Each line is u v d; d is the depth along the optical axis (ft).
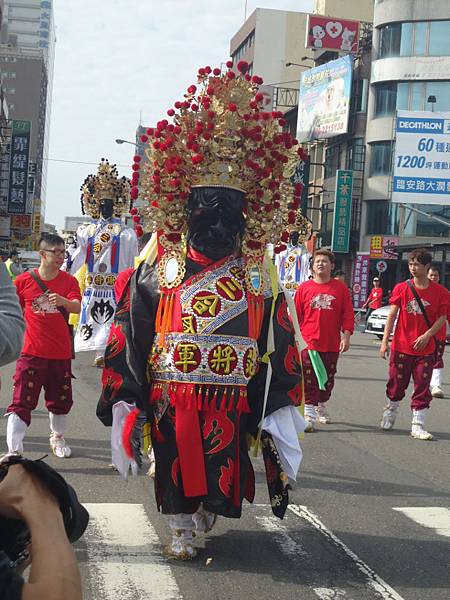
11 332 7.21
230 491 15.12
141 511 18.83
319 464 24.94
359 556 16.43
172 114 15.85
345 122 148.77
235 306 15.52
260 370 16.01
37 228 279.28
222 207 15.49
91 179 41.75
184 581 14.69
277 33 210.79
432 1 139.33
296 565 15.75
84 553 15.84
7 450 24.80
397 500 20.98
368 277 142.20
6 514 6.00
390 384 30.76
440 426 33.04
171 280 15.58
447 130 110.11
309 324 30.25
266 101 16.10
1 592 5.64
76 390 37.63
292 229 16.97
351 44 155.02
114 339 15.81
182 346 15.20
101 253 41.45
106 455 24.77
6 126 225.56
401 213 142.31
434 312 29.68
